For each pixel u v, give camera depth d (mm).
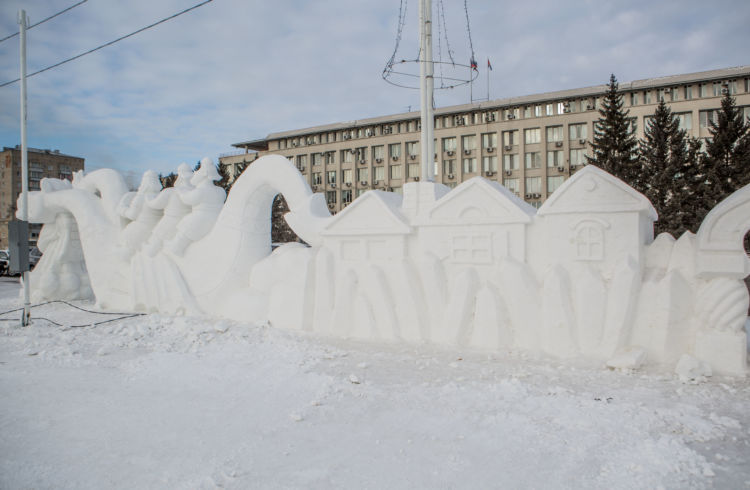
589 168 6801
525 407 4770
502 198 7324
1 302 12938
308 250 9102
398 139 49250
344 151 52469
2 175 68062
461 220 7629
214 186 10445
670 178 27156
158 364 6625
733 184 26344
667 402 4883
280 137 55438
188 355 7113
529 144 44000
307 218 9047
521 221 7191
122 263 11133
